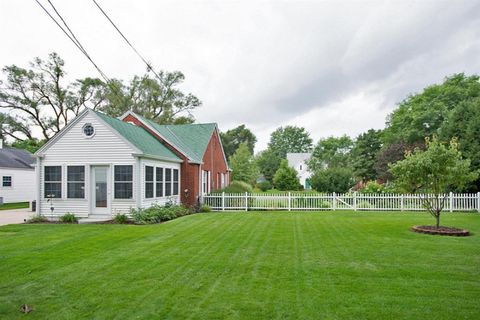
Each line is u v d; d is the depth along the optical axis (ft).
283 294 14.98
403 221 41.27
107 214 43.37
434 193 34.27
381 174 95.71
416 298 14.44
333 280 17.01
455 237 29.71
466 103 70.33
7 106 91.15
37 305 13.91
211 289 15.70
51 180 44.42
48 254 23.24
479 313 12.87
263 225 37.60
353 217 45.91
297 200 57.77
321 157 153.79
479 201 52.54
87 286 16.25
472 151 62.08
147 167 45.34
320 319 12.37
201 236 30.32
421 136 106.52
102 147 43.42
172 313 12.98
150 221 40.52
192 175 58.59
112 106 111.65
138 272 18.58
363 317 12.55
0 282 16.96
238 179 118.21
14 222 43.27
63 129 43.96
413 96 123.75
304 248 24.86
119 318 12.57
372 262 20.67
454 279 17.19
